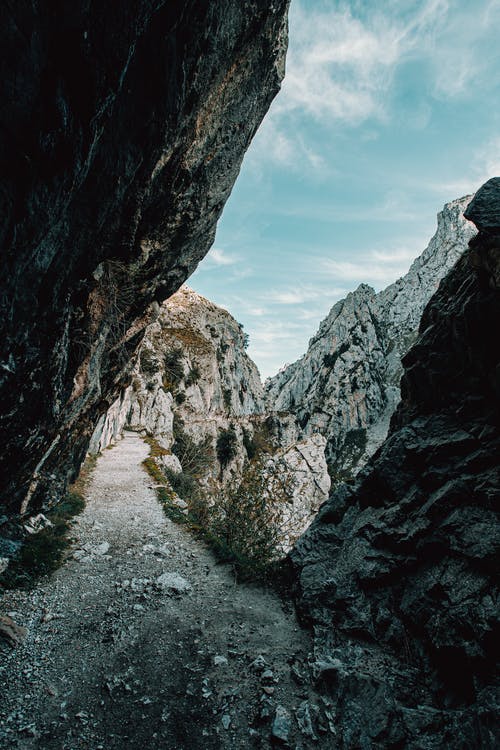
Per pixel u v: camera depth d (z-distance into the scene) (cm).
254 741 634
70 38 450
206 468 5619
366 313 18138
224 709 696
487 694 589
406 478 1032
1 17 367
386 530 1002
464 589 758
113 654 834
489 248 791
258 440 8194
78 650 840
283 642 902
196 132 1032
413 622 826
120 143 732
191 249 1543
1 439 859
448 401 1022
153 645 875
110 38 491
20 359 738
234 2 826
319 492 4947
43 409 953
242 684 760
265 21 1006
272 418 9206
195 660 830
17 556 1176
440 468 952
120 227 997
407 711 651
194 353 7962
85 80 488
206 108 1010
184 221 1306
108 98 539
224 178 1377
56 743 605
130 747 610
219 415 7675
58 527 1493
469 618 705
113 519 1759
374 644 859
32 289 650
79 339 1098
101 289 1102
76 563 1273
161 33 653
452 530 841
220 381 8806
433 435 1009
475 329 880
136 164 820
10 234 502
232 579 1232
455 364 984
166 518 1862
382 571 951
